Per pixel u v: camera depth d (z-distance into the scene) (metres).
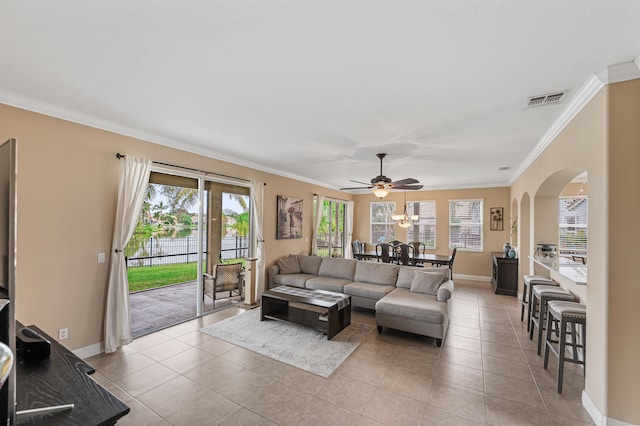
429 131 3.35
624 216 1.96
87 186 3.06
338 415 2.18
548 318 2.86
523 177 5.27
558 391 2.49
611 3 1.38
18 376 1.25
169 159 3.89
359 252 7.74
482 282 7.17
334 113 2.86
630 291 1.94
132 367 2.84
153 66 2.04
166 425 2.05
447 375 2.77
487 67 2.00
